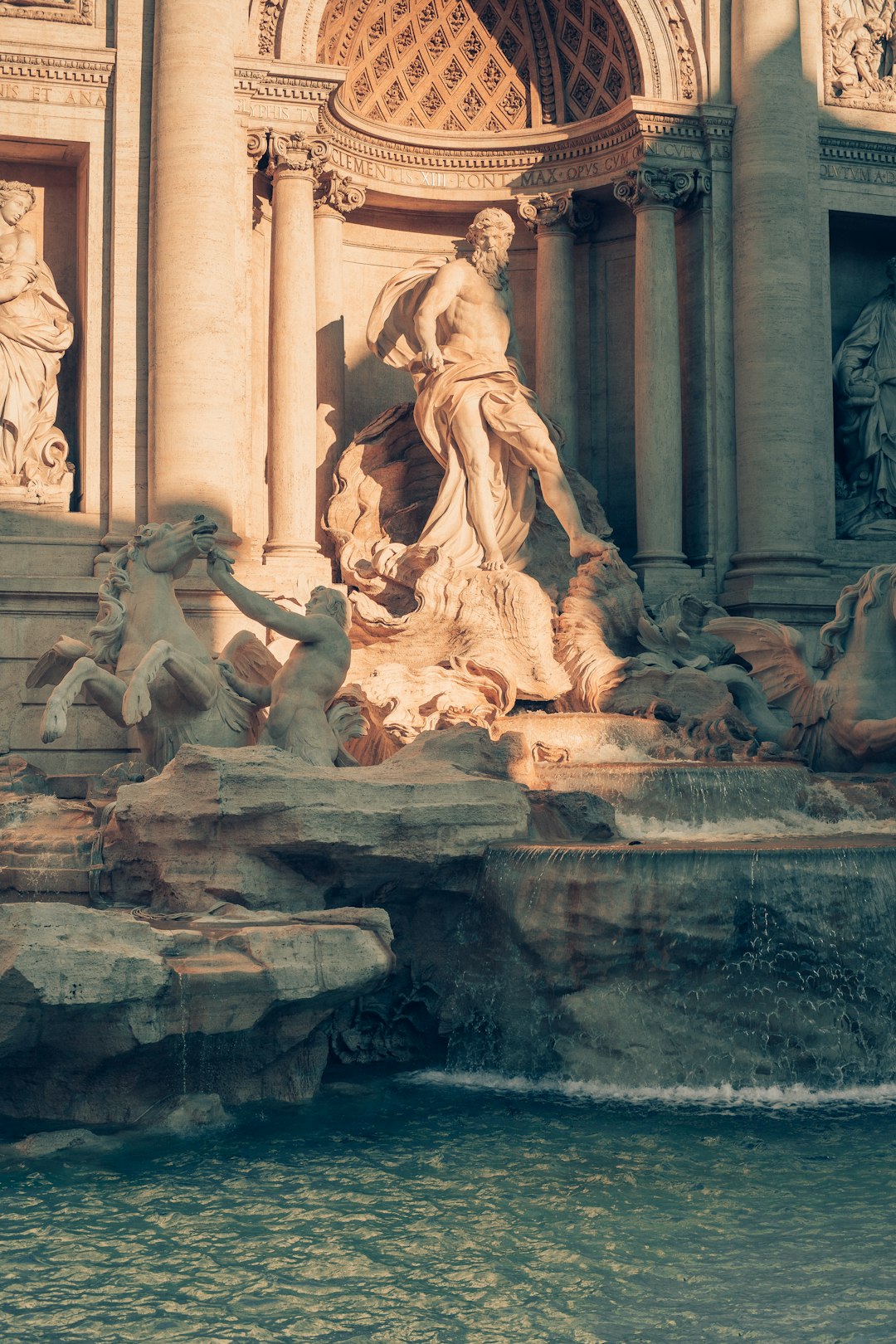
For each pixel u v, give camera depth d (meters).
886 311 32.66
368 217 32.62
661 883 18.06
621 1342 11.18
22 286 27.52
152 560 22.53
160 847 18.75
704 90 30.98
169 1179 14.53
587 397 32.97
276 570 27.62
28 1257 12.71
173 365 26.86
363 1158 15.16
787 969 18.06
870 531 31.91
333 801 18.44
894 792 22.95
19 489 27.14
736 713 26.23
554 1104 17.22
